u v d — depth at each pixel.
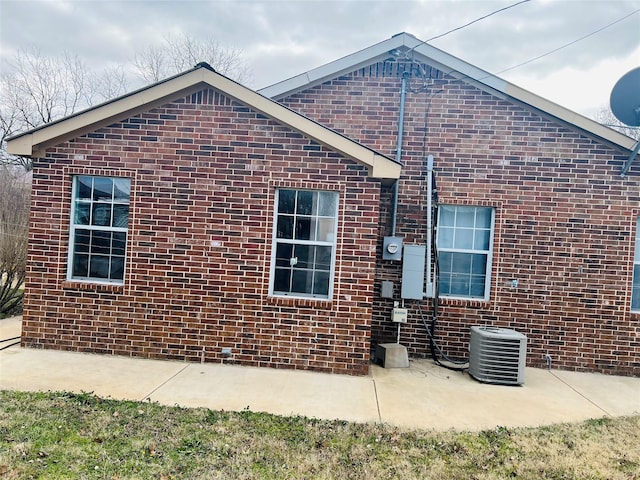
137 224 6.78
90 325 6.79
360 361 6.51
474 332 6.86
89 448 3.89
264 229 6.67
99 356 6.69
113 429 4.30
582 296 7.50
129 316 6.75
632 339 7.39
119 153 6.81
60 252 6.82
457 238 7.92
